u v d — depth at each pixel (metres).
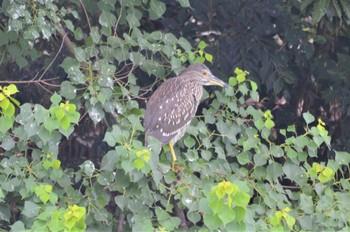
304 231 12.52
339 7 14.83
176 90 13.90
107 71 13.05
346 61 16.45
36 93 16.06
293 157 12.81
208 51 15.81
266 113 13.08
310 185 12.93
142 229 11.79
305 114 12.77
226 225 10.32
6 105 11.43
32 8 13.30
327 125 17.42
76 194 12.41
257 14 15.91
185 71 14.28
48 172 12.28
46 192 11.43
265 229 12.15
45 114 11.52
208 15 16.02
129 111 13.20
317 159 17.20
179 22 16.16
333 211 12.67
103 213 12.34
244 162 13.05
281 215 12.26
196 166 12.64
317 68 16.72
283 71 16.11
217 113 13.47
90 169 12.28
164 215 12.14
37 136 12.19
